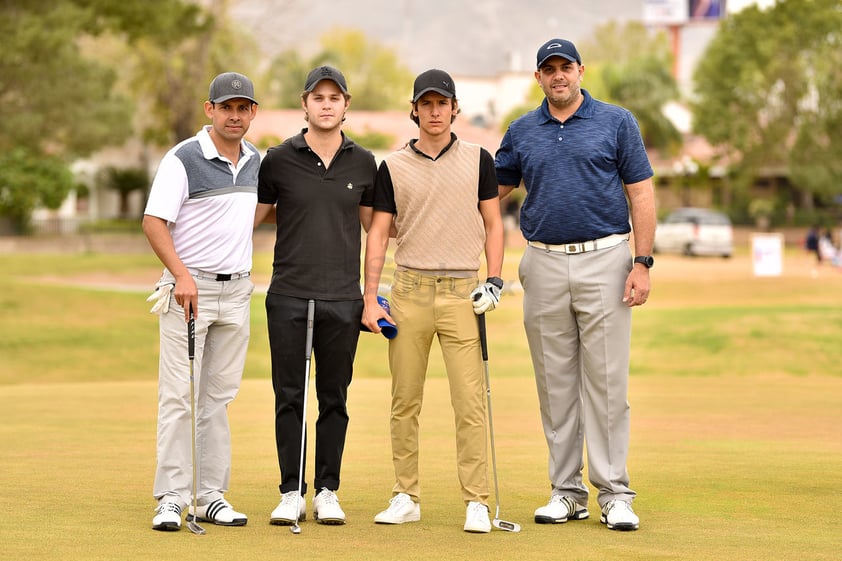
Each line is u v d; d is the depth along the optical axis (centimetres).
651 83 7650
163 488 641
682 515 680
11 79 3200
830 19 6650
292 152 667
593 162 667
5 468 852
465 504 693
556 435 688
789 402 1416
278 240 673
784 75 6706
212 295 662
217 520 643
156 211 645
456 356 662
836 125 6688
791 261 5084
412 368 668
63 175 6394
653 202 677
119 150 7600
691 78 7831
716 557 561
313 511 670
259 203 682
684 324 2423
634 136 672
